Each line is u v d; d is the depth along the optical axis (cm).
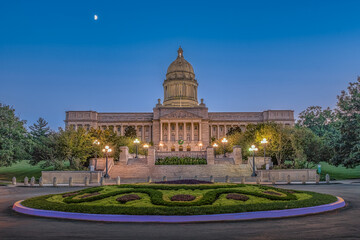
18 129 5925
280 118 14588
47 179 4612
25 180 4034
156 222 1541
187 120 13512
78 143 5803
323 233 1280
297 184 3984
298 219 1581
